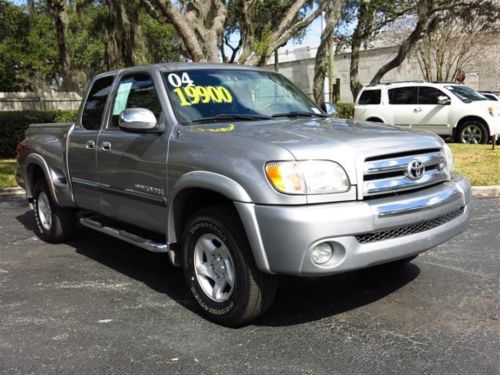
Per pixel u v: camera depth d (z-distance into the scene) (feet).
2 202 32.71
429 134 14.94
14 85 101.76
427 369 11.57
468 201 15.05
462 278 17.12
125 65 59.62
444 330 13.44
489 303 15.08
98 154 18.04
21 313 15.29
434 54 97.66
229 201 13.62
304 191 12.23
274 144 12.82
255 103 17.06
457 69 93.04
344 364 11.89
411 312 14.61
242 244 13.07
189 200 14.96
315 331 13.61
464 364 11.73
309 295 16.03
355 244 12.42
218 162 13.34
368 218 12.41
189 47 45.73
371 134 13.85
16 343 13.39
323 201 12.37
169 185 14.89
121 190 17.06
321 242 12.14
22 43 94.43
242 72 18.10
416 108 54.65
